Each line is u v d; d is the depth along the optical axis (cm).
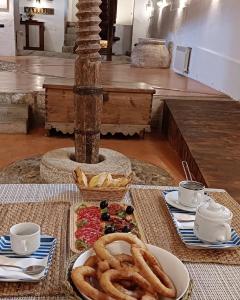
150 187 162
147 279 81
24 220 125
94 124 260
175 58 787
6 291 90
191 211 136
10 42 890
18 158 343
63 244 111
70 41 1192
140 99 425
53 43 1192
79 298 78
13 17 873
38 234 104
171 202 141
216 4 575
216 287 96
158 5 988
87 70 248
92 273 84
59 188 156
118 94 420
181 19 778
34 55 950
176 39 809
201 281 98
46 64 750
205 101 475
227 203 151
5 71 625
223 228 113
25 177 297
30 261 98
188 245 113
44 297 89
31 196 146
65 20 1203
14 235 100
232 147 330
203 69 625
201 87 571
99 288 81
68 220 126
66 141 405
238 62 481
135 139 436
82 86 251
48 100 408
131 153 385
